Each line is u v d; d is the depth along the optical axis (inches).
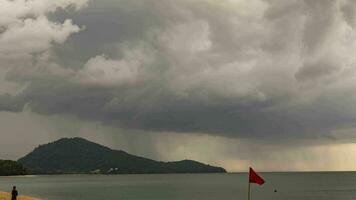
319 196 5964.6
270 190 7445.9
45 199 5329.7
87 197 5748.0
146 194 6446.9
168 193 6683.1
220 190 7583.7
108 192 6939.0
